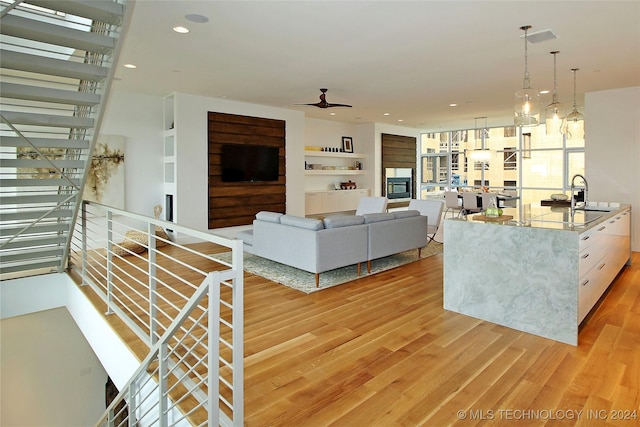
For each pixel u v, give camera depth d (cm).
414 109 816
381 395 229
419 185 1221
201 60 466
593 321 339
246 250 560
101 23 290
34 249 456
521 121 384
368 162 1068
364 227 483
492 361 269
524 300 318
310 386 238
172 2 313
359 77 547
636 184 608
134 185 668
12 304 458
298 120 835
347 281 463
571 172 981
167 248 640
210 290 176
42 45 407
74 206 402
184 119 655
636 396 226
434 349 287
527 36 384
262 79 556
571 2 312
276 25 358
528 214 397
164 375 221
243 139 739
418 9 324
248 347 291
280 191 809
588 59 463
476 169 1164
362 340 303
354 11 329
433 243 699
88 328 398
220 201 712
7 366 532
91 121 318
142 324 329
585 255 311
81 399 583
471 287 351
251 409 215
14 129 292
